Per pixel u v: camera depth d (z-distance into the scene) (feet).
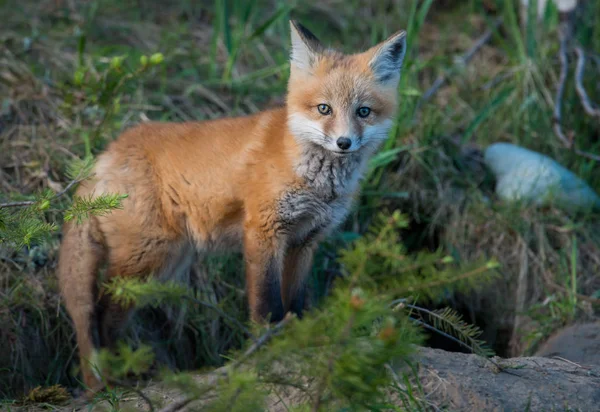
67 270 26.18
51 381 27.86
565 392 20.79
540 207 35.96
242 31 39.58
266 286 25.62
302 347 14.39
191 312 30.94
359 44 45.80
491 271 16.17
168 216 26.45
